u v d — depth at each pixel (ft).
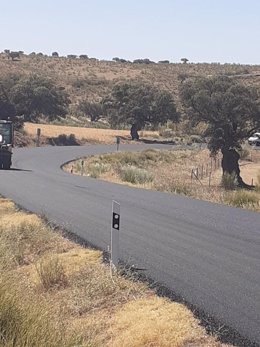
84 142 238.68
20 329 19.44
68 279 30.81
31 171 107.55
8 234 40.09
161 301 26.55
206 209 58.90
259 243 40.42
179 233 43.88
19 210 55.36
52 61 519.60
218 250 37.76
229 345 21.56
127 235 42.75
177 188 88.94
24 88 242.78
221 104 147.74
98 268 32.27
